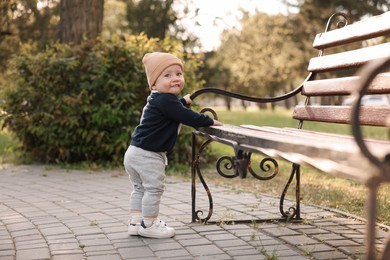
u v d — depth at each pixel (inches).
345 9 866.8
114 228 150.3
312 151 77.7
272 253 123.1
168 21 818.8
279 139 90.0
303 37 984.9
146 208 138.5
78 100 284.7
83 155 304.5
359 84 67.5
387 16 133.7
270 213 167.8
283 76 1238.3
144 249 129.4
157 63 138.3
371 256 67.7
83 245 133.0
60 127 292.2
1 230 150.8
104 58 287.6
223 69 1306.6
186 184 229.8
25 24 560.4
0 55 548.4
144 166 138.1
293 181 240.8
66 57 300.5
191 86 305.4
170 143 139.2
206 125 136.5
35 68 293.4
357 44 816.9
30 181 243.3
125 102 289.9
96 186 227.0
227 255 124.3
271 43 1144.8
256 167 292.0
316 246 131.0
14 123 305.9
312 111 154.4
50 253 127.3
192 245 132.6
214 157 309.9
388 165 66.5
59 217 165.9
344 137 117.2
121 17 825.5
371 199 66.8
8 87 303.3
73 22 342.6
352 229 148.4
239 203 185.2
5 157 331.3
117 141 287.0
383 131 575.2
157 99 137.0
